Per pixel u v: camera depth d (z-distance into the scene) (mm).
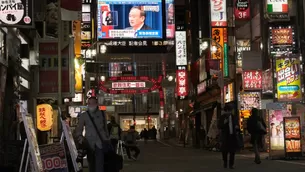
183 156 23641
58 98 17688
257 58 27672
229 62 31859
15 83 15047
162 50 51031
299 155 17594
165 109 70562
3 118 14172
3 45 13547
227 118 14586
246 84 27531
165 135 65875
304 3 24891
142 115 84812
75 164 11180
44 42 18312
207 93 36875
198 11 45531
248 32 31531
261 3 27625
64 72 18391
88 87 36250
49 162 10578
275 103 18047
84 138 9844
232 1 32594
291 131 17578
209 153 26109
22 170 10391
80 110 26531
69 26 19656
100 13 41375
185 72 44375
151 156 24766
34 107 18312
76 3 18828
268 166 14883
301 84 18359
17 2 11469
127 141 21734
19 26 11430
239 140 14531
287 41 24828
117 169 9961
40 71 18203
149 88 49812
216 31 32312
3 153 10695
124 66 84000
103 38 41219
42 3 17859
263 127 15953
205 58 37969
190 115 42438
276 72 18438
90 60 34844
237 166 15281
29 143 9070
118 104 81125
